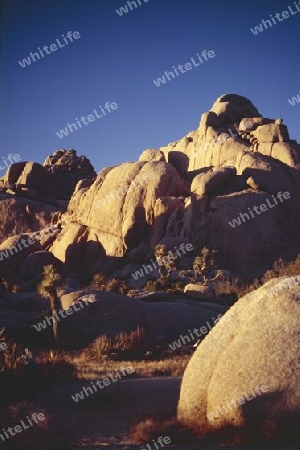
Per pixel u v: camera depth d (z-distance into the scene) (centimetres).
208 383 1012
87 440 1088
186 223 7194
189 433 1005
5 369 1602
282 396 921
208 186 7306
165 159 9394
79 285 6812
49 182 11344
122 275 6912
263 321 998
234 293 5175
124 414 1341
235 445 930
